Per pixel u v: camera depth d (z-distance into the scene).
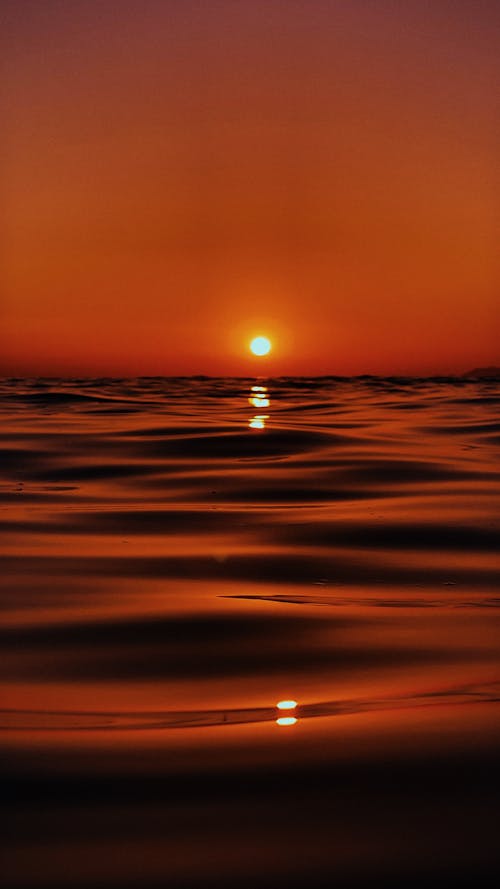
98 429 11.57
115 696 3.24
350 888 2.10
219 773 2.63
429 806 2.44
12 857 2.22
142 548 5.63
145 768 2.67
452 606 4.43
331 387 22.00
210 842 2.28
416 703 3.16
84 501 7.21
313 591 4.71
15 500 7.23
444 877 2.14
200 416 13.62
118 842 2.28
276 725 2.97
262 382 24.34
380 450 9.88
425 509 6.90
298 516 6.65
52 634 3.93
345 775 2.62
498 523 6.40
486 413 14.12
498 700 3.19
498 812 2.41
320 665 3.55
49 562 5.23
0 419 12.88
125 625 4.06
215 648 3.76
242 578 4.95
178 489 7.75
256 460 9.23
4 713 3.09
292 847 2.25
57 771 2.64
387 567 5.23
